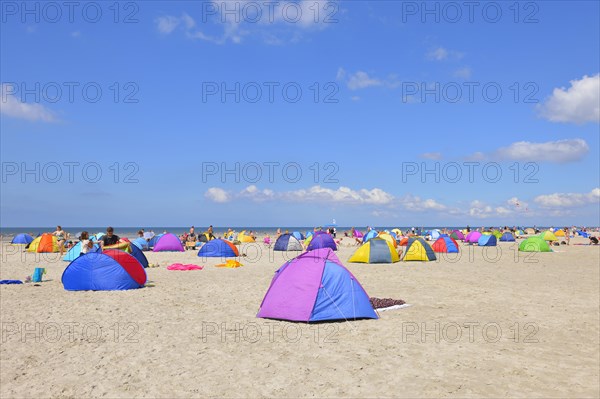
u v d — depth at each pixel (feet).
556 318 36.01
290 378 21.98
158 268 70.49
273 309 35.19
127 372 22.63
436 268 73.05
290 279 35.81
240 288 50.14
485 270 70.44
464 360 25.00
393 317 35.73
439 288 51.34
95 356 25.12
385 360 24.85
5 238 214.90
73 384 20.99
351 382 21.52
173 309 38.14
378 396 19.88
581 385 21.49
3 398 19.31
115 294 44.98
